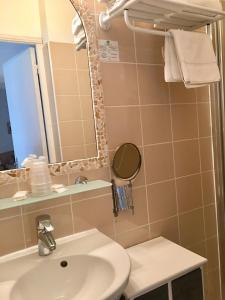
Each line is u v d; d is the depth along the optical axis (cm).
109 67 127
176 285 110
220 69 155
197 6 112
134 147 134
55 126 116
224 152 162
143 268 115
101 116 124
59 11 115
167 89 145
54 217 117
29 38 110
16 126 107
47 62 113
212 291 174
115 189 131
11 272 98
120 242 135
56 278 103
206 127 162
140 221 140
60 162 117
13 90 106
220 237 170
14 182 107
